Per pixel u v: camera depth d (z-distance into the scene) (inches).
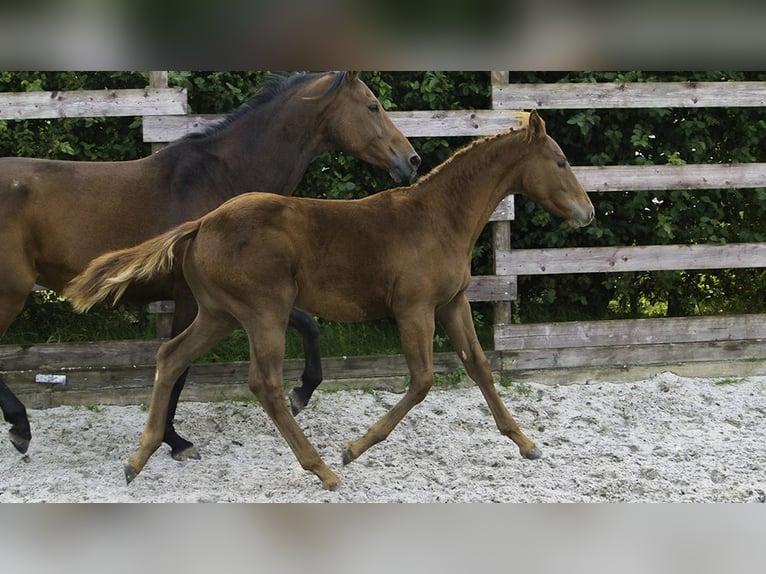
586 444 186.5
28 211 170.4
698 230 241.3
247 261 151.0
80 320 238.8
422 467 174.9
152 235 178.1
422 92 227.1
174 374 161.2
